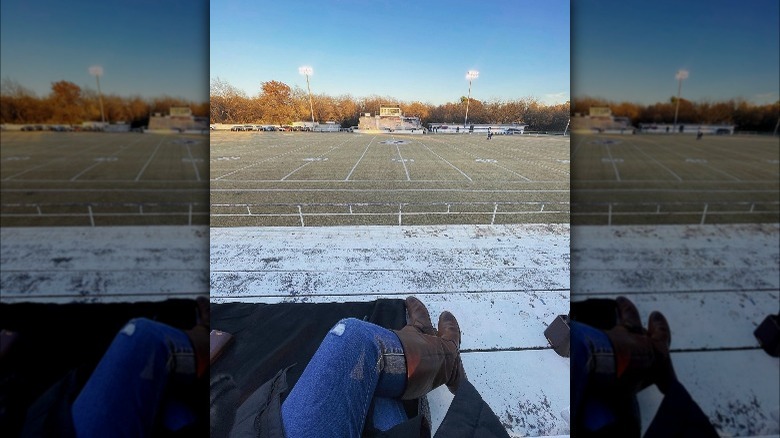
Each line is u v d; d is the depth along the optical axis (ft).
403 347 3.91
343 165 51.60
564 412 4.56
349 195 31.40
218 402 3.98
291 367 4.88
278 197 30.32
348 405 3.15
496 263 8.43
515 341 5.79
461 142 94.68
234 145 82.64
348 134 124.36
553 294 7.14
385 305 6.53
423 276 7.79
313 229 10.28
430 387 4.10
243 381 4.59
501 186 35.88
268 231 10.03
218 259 8.44
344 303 6.61
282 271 7.93
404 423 3.45
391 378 3.72
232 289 7.22
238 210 25.58
